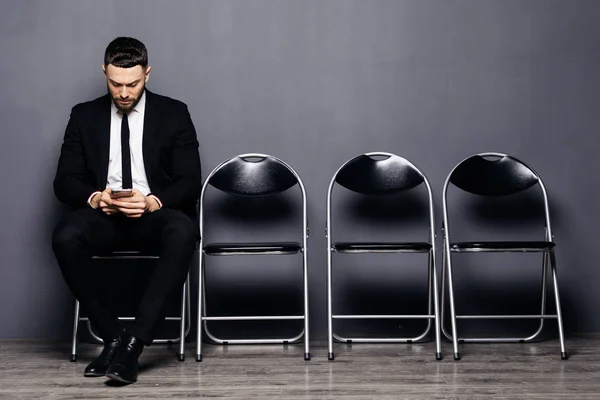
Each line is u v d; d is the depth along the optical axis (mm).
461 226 3420
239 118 3389
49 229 3385
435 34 3402
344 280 3410
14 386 2535
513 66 3410
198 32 3383
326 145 3400
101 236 2840
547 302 3432
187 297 3270
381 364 2836
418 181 3162
